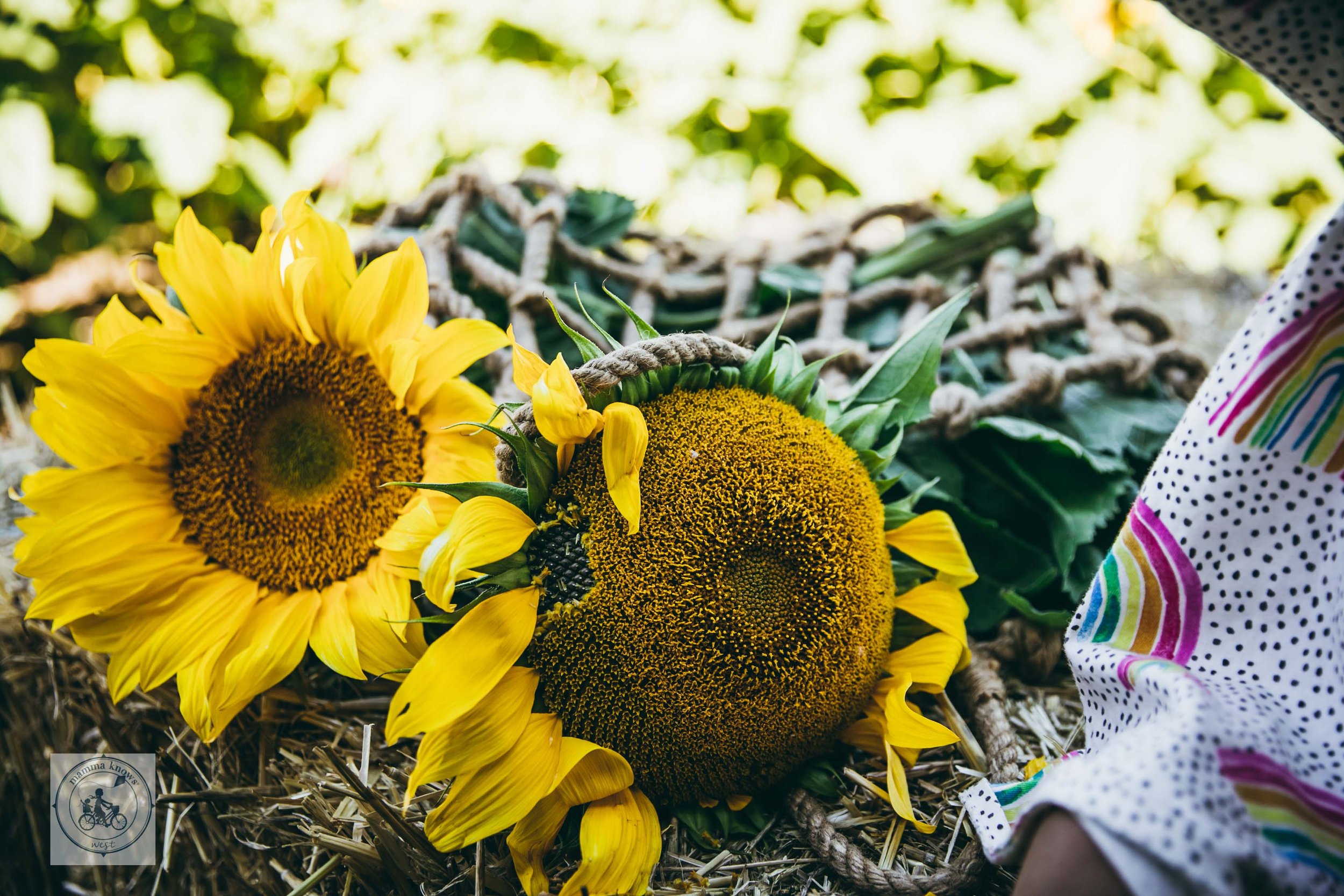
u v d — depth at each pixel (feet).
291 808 2.07
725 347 2.01
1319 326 1.65
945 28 4.06
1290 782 1.57
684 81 4.06
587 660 1.90
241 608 2.09
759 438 1.96
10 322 3.50
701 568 1.90
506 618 1.88
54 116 3.63
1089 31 3.93
